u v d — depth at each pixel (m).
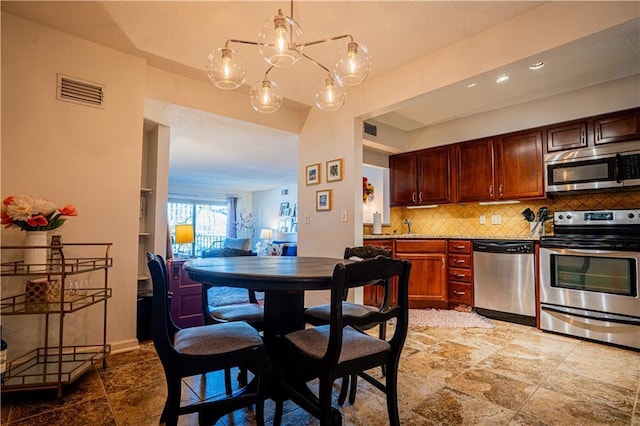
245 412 1.65
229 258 2.25
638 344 2.49
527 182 3.56
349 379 1.93
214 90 3.22
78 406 1.67
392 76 2.91
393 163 4.72
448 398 1.76
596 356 2.38
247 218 10.29
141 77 2.64
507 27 2.23
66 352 2.21
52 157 2.24
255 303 2.22
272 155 5.22
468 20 2.21
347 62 1.94
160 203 3.34
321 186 3.54
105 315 2.18
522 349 2.52
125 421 1.54
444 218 4.48
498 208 4.01
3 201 1.85
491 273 3.43
